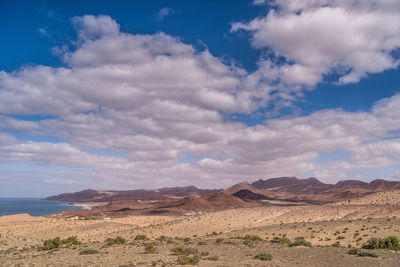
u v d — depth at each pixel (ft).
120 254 130.93
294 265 100.89
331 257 118.62
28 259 118.42
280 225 310.86
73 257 122.11
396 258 114.21
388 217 277.64
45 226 405.59
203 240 221.05
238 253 133.59
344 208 373.81
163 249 151.02
